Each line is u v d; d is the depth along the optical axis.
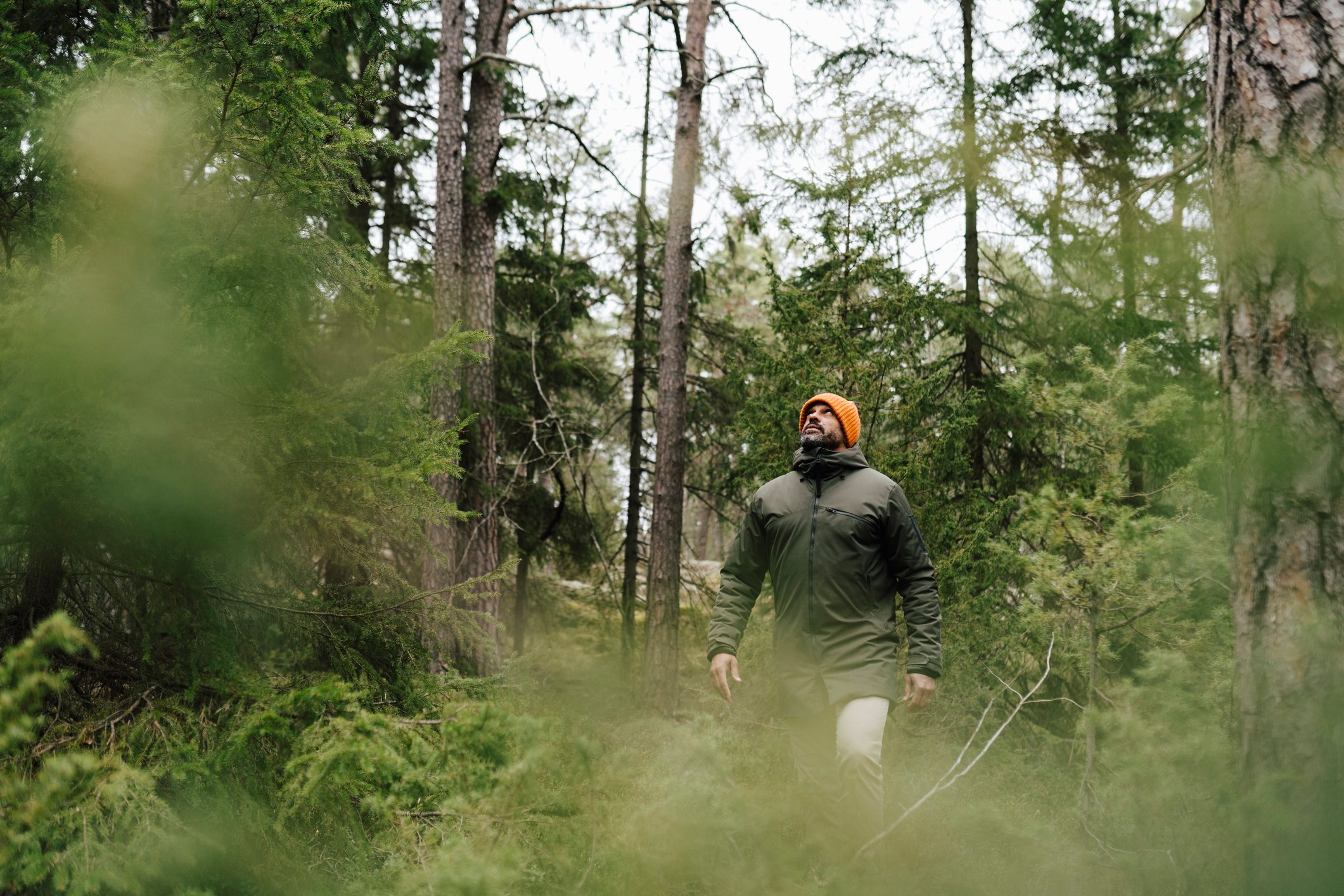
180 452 1.92
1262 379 2.02
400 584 2.53
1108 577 2.70
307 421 2.11
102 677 2.24
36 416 1.68
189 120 2.12
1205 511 3.04
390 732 1.83
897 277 5.03
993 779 3.44
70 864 1.57
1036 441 7.23
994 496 6.70
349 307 2.72
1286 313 1.98
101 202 2.01
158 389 1.93
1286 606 1.92
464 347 2.22
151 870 1.63
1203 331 6.98
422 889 1.47
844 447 3.10
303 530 2.26
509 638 8.11
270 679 2.34
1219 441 3.11
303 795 1.67
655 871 1.50
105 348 1.78
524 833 1.59
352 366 2.94
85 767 1.39
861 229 5.15
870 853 1.97
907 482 4.59
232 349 2.14
